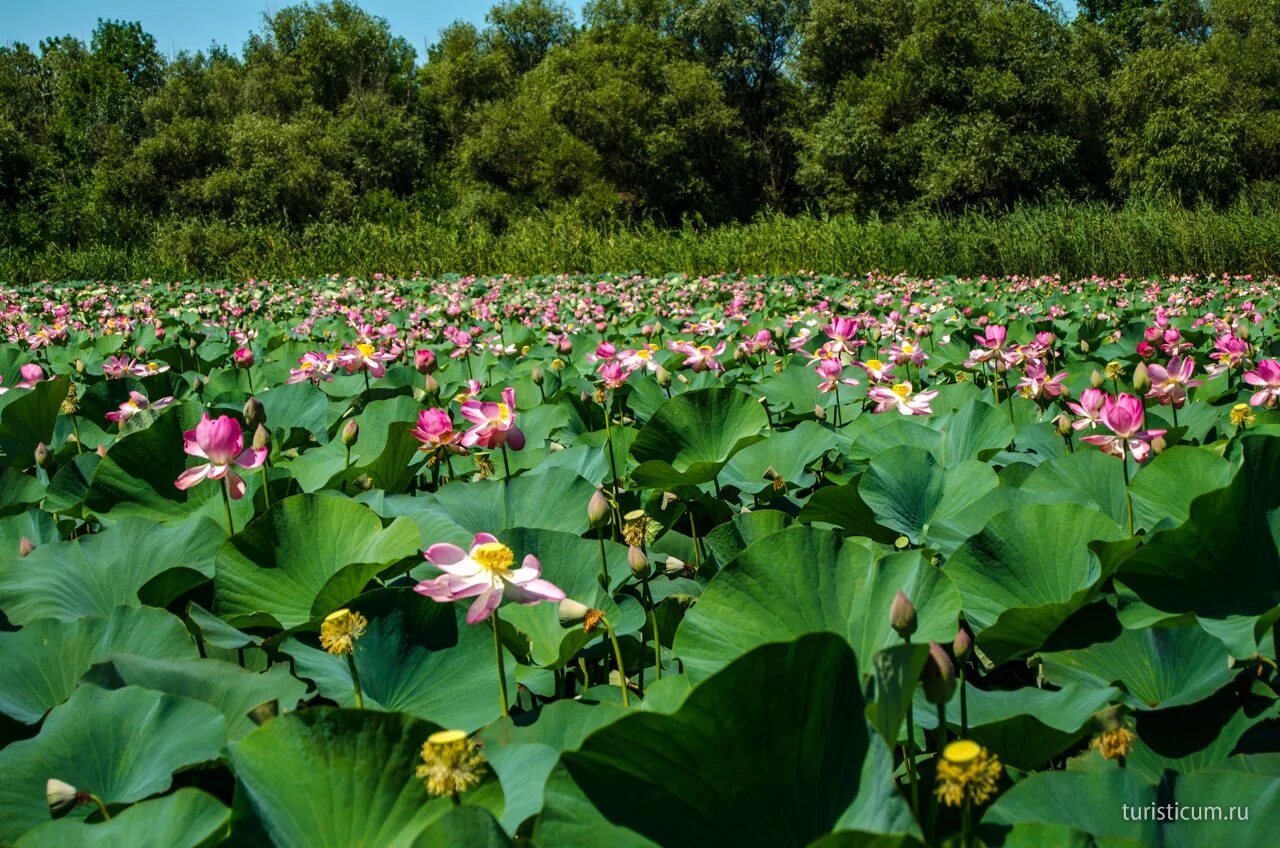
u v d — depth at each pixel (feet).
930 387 18.53
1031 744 6.04
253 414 11.29
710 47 167.12
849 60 155.22
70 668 7.25
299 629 7.70
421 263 75.92
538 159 144.87
